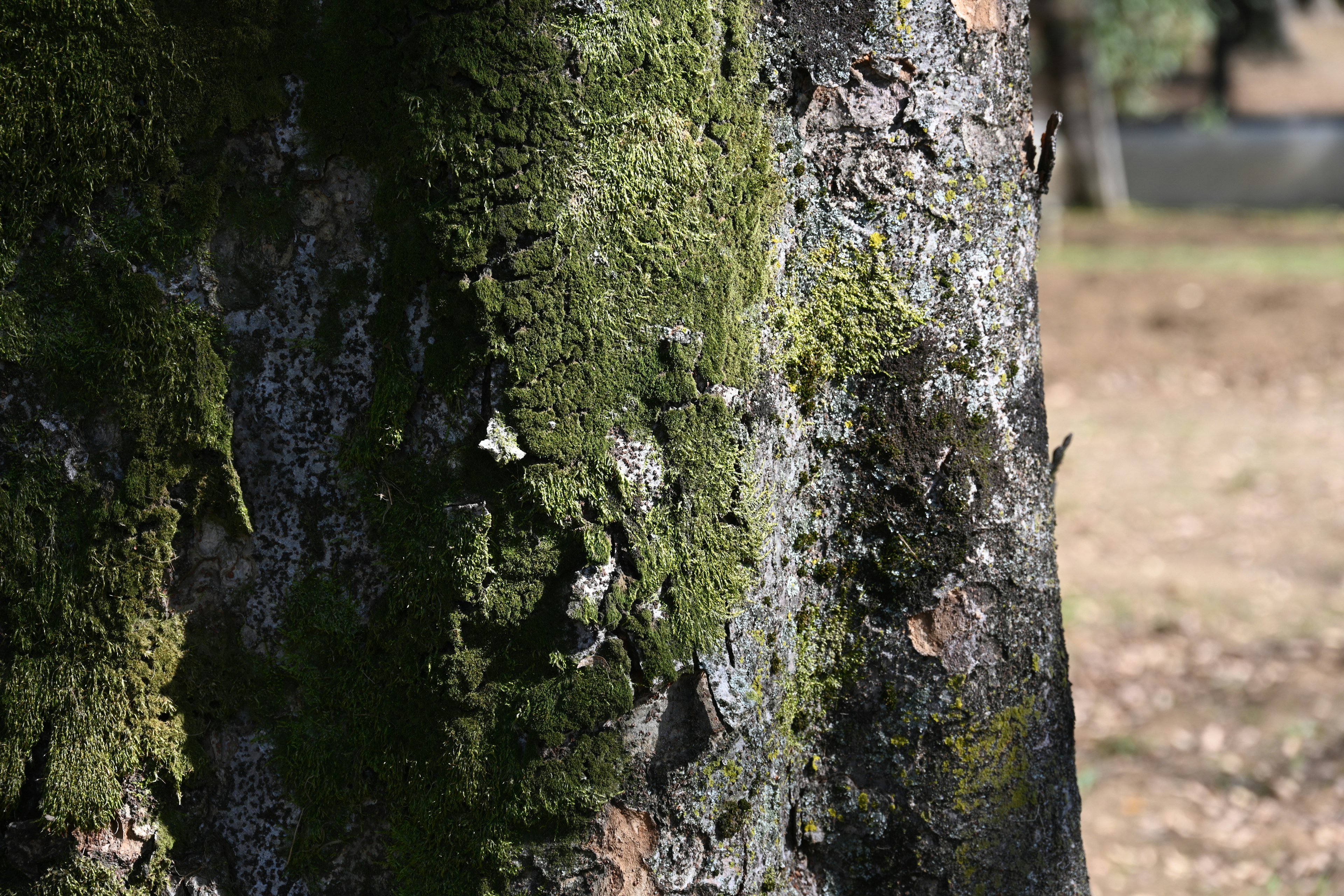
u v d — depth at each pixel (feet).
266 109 7.91
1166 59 52.90
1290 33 96.58
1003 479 8.46
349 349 7.98
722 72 8.03
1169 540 23.32
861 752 8.43
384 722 8.02
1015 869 8.50
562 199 7.87
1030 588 8.52
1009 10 8.44
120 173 7.91
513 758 7.97
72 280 7.93
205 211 7.93
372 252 7.95
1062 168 57.77
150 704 8.02
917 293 8.35
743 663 8.10
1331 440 29.14
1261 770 14.89
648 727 8.02
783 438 8.25
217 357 7.97
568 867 8.01
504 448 7.88
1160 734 16.12
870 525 8.39
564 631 7.95
